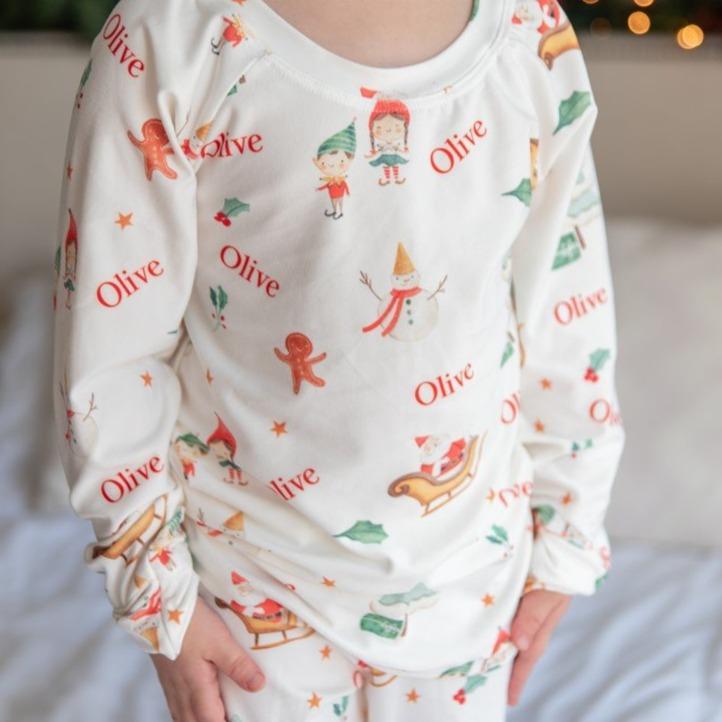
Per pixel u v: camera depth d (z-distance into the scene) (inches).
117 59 33.4
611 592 61.6
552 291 41.4
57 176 86.7
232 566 38.1
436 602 39.1
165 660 38.7
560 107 37.5
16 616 59.4
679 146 83.2
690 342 70.1
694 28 81.0
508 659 41.7
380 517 37.4
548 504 43.0
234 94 33.2
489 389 38.1
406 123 34.1
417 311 35.2
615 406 43.3
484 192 35.7
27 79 84.3
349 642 38.2
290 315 35.1
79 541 65.4
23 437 72.5
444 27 35.1
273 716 38.9
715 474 65.9
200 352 37.0
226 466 37.9
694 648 57.2
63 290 35.8
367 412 35.9
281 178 33.6
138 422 36.6
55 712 53.1
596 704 53.5
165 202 34.1
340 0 33.9
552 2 37.9
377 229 34.2
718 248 74.5
